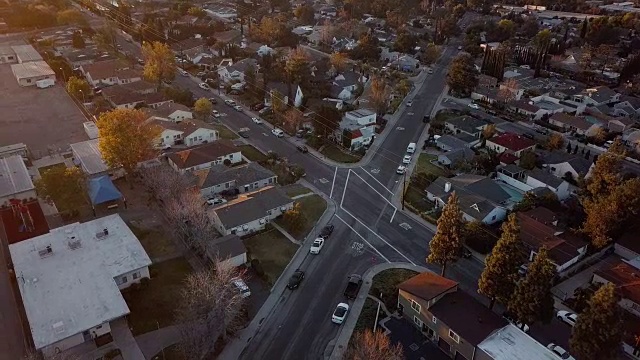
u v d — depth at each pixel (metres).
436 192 75.56
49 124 99.31
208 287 47.84
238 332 50.53
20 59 130.50
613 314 39.69
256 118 106.25
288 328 51.38
